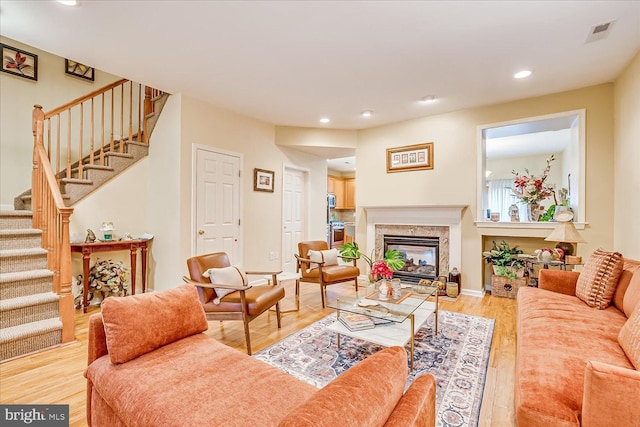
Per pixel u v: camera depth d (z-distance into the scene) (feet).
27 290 8.48
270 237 15.85
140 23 7.50
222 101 12.68
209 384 4.09
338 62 9.43
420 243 14.57
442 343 8.40
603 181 10.79
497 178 22.45
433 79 10.57
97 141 14.07
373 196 16.01
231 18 7.28
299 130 16.29
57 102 13.06
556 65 9.52
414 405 2.82
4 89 11.75
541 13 7.04
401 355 3.21
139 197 13.01
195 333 5.71
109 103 14.42
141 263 12.44
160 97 12.73
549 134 15.94
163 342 5.13
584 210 11.07
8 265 8.76
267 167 15.69
